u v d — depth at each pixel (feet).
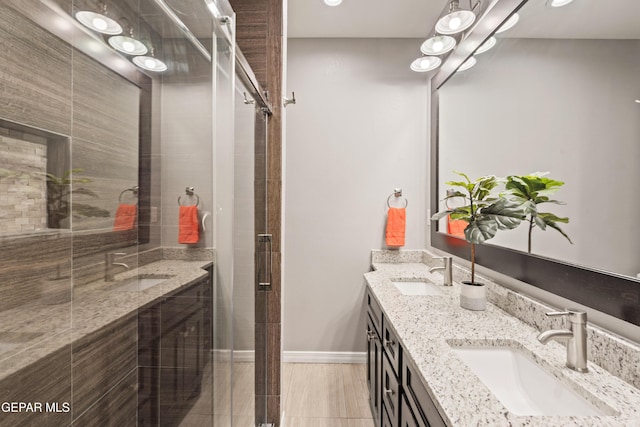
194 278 2.38
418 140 8.96
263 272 5.90
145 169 2.03
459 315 4.50
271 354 6.15
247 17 6.13
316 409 6.93
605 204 3.05
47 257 1.67
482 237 4.14
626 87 2.82
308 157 9.07
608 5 3.04
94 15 1.80
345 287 9.09
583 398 2.63
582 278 3.33
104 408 1.95
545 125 3.96
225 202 2.93
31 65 1.60
